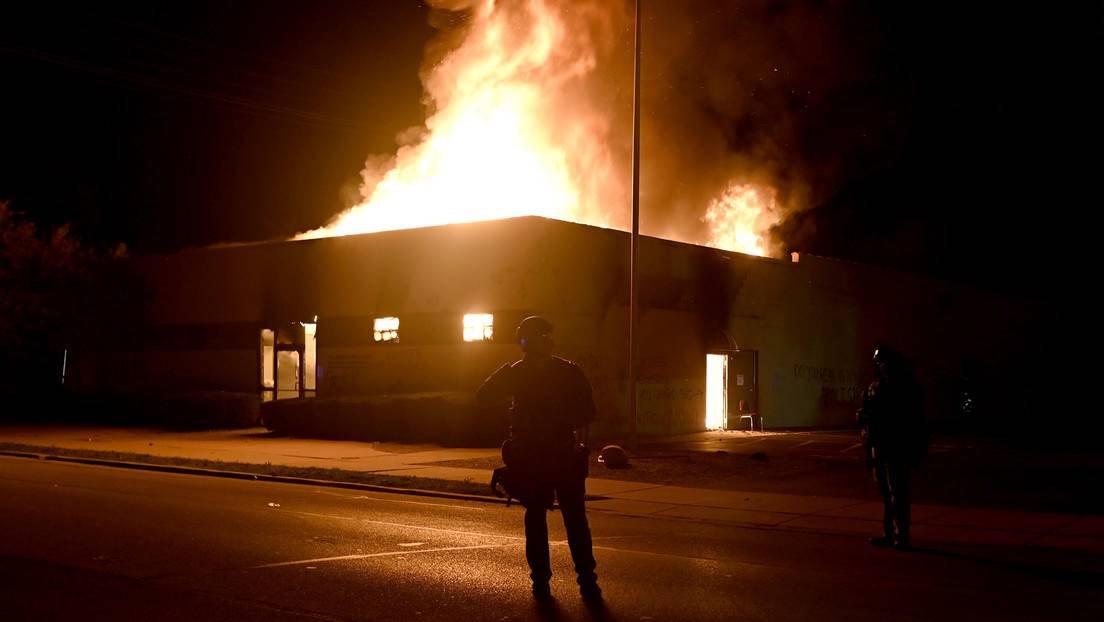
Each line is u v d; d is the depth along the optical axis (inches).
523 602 285.9
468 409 857.5
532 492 285.3
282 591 296.0
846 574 342.3
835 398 1282.0
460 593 295.9
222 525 425.4
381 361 1002.1
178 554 354.3
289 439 932.6
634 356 780.0
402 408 893.8
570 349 927.7
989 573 350.3
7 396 1224.8
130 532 401.7
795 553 386.9
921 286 1456.7
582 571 289.9
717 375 1107.9
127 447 844.0
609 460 692.7
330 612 271.7
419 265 983.6
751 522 477.4
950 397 1483.8
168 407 1078.4
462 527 433.7
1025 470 703.7
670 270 1048.2
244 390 1122.0
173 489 565.9
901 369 404.5
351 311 1030.4
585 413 291.0
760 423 1146.0
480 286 938.1
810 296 1250.6
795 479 641.6
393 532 415.5
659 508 522.9
